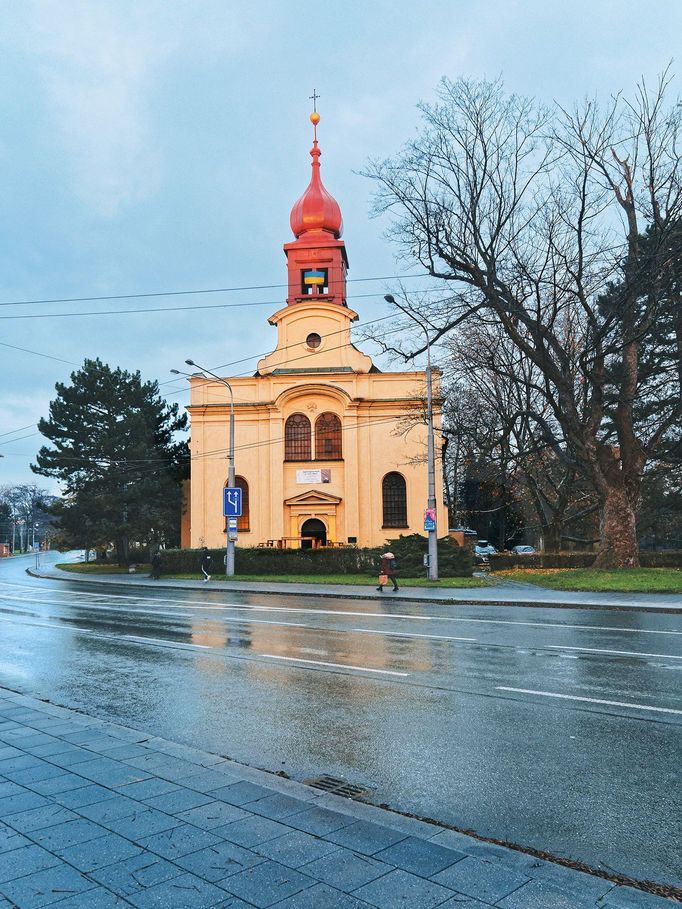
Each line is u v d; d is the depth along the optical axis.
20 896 3.79
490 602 22.30
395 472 43.44
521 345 27.97
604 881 3.95
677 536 54.44
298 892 3.81
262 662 11.94
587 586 24.97
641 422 38.22
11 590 33.22
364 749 7.00
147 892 3.83
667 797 5.61
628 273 27.22
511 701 8.82
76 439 48.69
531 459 38.75
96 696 9.79
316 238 47.38
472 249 27.47
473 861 4.19
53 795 5.38
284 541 43.19
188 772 5.95
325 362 44.81
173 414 52.47
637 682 9.82
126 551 52.34
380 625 16.89
